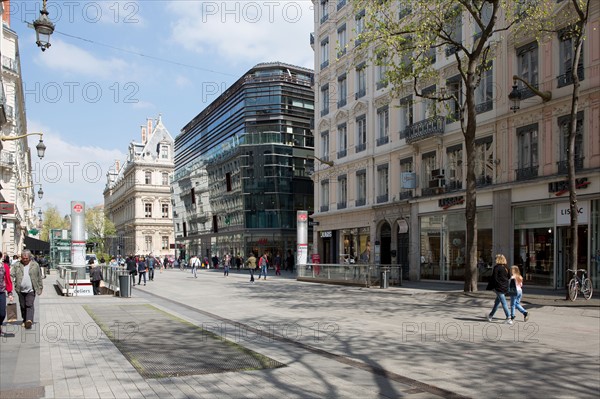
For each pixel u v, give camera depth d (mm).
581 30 14875
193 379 6574
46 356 7902
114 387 6148
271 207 51906
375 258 30344
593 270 18188
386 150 29812
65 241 43469
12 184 40594
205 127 66688
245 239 52438
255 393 5969
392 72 19031
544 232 20094
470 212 17781
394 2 26219
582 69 18625
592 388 6293
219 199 60500
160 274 42156
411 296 18453
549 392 6121
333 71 35719
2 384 6262
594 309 13312
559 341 9398
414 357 8039
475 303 15672
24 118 52844
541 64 20312
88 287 20141
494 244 22234
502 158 22094
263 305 15961
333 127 35688
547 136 19984
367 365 7465
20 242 53531
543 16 17953
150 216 94938
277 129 52469
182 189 77188
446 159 25453
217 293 21016
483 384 6461
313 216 37938
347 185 33906
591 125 18328
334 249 35688
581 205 18578
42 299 18219
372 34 18812
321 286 24984
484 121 22969
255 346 8891
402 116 28703
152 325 11445
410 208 27625
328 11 36469
